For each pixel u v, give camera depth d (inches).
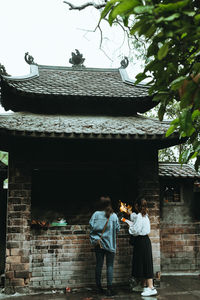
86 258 257.8
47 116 278.5
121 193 330.3
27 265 240.2
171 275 320.8
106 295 232.8
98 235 236.8
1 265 317.1
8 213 242.7
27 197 247.0
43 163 253.9
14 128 222.5
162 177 326.6
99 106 295.9
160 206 334.6
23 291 237.9
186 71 89.8
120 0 76.0
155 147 268.8
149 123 272.2
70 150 259.0
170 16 68.2
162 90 92.5
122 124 261.6
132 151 267.6
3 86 274.4
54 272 251.4
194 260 331.9
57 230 256.5
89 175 333.4
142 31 76.9
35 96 274.7
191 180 340.5
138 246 238.2
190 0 72.6
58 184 330.0
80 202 331.3
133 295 234.8
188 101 75.2
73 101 287.3
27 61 334.6
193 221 337.7
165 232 332.2
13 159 249.0
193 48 90.3
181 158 103.3
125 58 354.3
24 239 241.9
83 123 258.2
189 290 252.4
